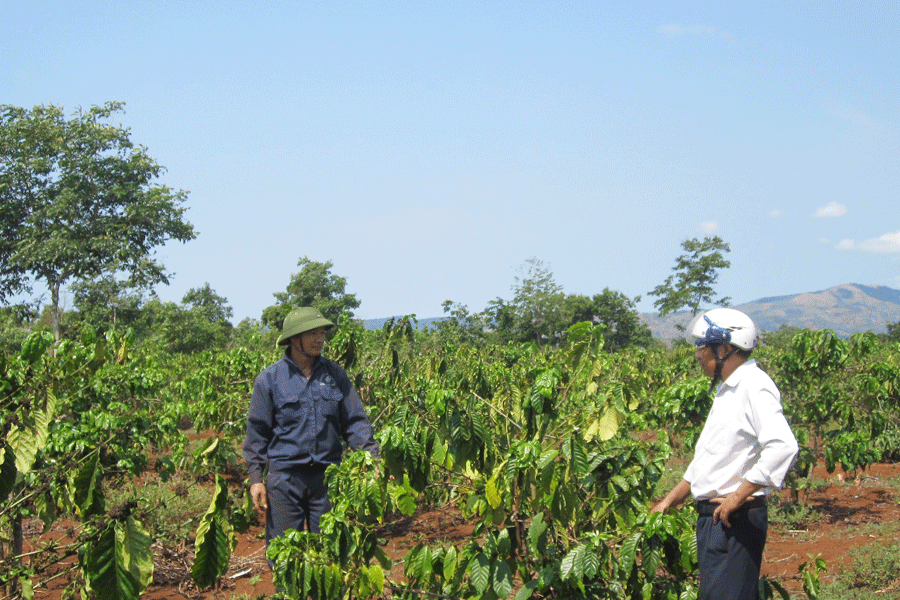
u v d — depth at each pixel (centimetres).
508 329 5275
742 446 282
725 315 295
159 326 3597
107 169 3219
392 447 319
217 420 832
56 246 2986
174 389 1011
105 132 3209
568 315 5341
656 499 709
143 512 433
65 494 450
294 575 286
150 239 3344
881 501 757
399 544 626
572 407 404
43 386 399
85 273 3122
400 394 638
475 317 2830
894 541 596
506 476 303
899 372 753
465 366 703
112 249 3075
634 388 377
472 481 373
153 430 597
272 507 387
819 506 740
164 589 520
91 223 3188
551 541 345
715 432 288
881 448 787
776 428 269
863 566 529
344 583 305
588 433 362
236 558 585
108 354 605
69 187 3148
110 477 488
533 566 327
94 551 313
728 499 276
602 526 346
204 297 6875
